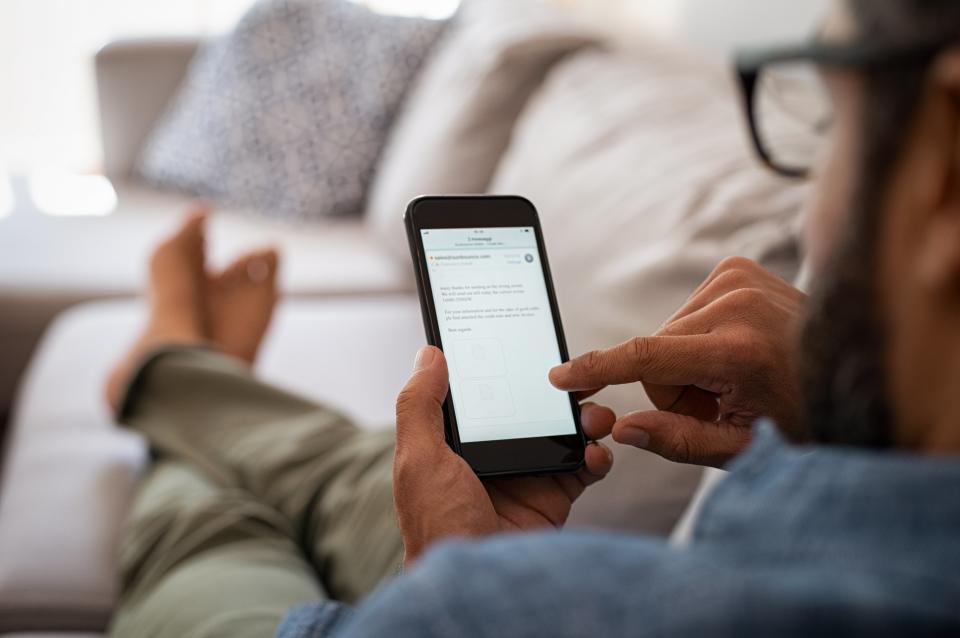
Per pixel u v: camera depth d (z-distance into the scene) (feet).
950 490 1.04
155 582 3.60
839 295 1.16
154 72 8.73
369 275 6.79
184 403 4.48
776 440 1.24
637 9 10.41
